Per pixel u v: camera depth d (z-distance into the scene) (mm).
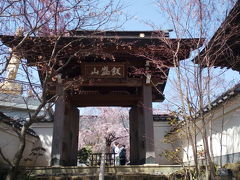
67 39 10109
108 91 14188
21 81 7637
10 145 12875
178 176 9508
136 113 14328
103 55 11031
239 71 9086
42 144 16406
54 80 11078
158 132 17812
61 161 11203
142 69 12141
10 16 6441
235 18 7250
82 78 11523
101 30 8867
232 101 9148
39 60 9258
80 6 7137
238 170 7922
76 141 14297
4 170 10008
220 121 10922
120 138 27672
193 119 7086
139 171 10727
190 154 13414
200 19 7461
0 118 11273
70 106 13703
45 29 7410
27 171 10141
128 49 11484
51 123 16812
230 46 7996
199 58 7082
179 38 8078
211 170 6473
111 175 9664
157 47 10695
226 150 10359
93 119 28562
